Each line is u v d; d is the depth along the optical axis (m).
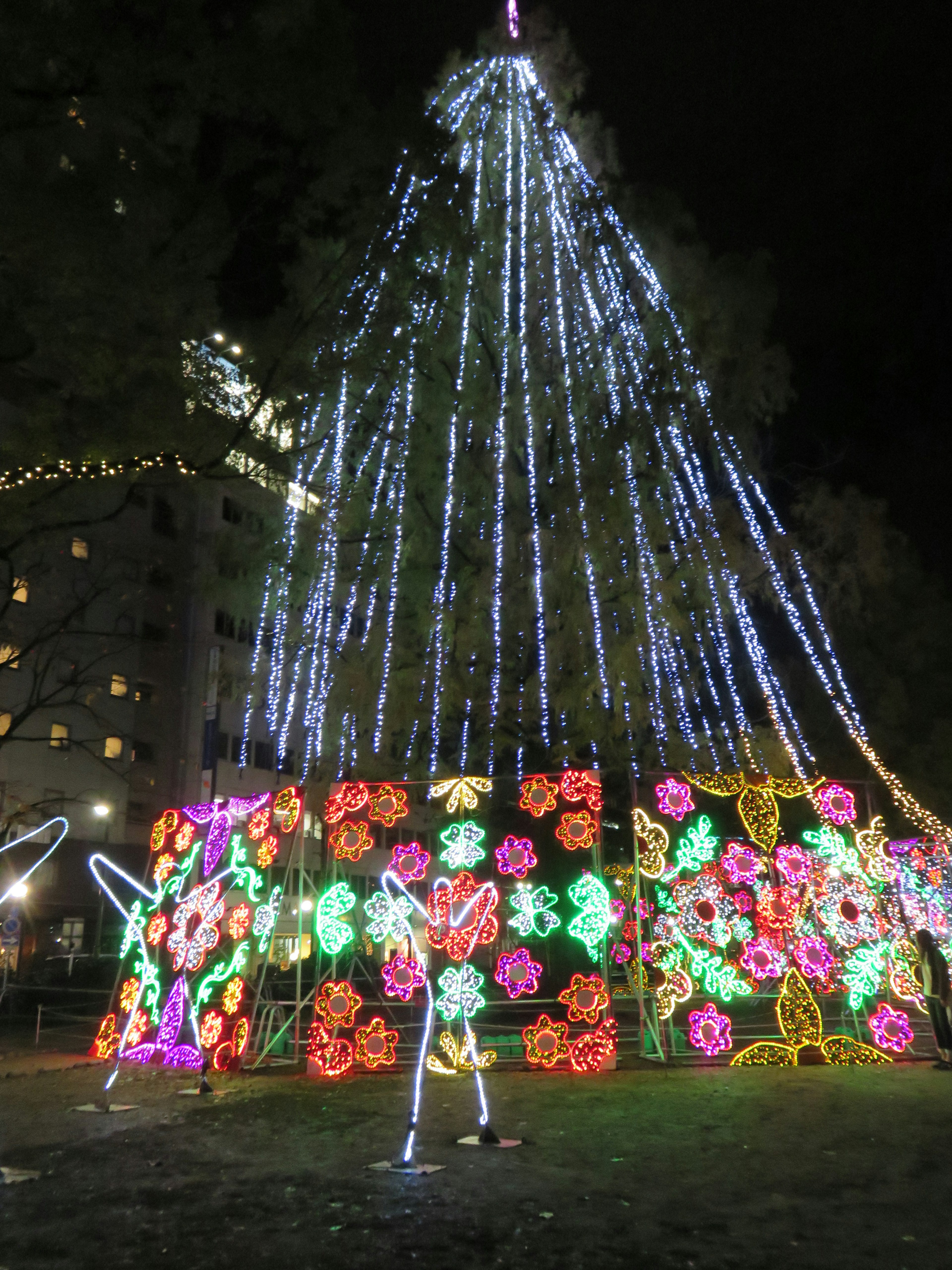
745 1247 5.21
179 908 14.44
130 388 9.11
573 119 18.14
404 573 15.44
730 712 17.12
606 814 16.14
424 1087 11.28
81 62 7.82
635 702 14.46
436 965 15.95
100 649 36.62
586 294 16.55
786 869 13.46
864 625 21.02
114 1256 5.23
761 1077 11.52
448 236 9.95
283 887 13.70
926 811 20.62
